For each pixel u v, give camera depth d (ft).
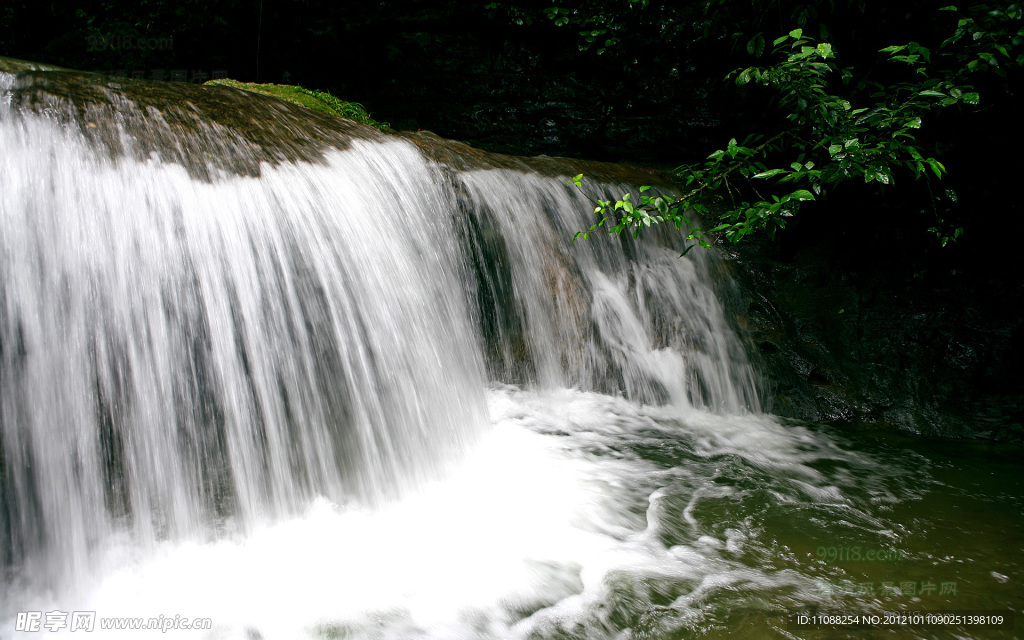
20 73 9.98
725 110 24.07
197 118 11.59
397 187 14.25
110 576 8.53
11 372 8.14
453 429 13.19
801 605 9.04
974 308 19.35
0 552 7.80
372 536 10.19
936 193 20.67
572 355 17.21
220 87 13.08
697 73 24.41
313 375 11.02
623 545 10.48
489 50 25.45
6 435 7.97
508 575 9.47
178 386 9.59
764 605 9.00
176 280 9.84
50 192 8.98
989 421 16.93
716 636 8.30
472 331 15.17
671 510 11.84
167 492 9.22
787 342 18.79
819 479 13.73
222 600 8.45
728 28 23.29
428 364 13.05
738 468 14.01
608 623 8.53
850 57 21.20
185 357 9.73
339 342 11.48
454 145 17.80
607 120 25.17
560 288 17.53
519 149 25.46
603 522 11.19
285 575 9.06
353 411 11.34
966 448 15.88
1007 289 19.49
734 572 9.89
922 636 8.39
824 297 19.89
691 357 18.20
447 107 25.73
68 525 8.36
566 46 25.21
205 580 8.75
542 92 25.44
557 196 18.48
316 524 10.21
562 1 24.88
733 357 18.43
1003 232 20.20
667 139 24.72
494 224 16.52
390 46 25.49
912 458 15.15
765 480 13.46
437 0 24.98
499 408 15.30
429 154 16.22
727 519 11.63
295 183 11.94
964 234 20.31
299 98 17.97
